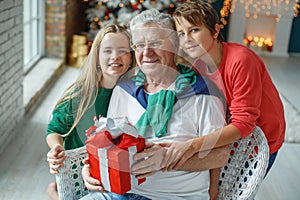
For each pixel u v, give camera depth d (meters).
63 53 5.94
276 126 2.09
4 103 3.47
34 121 4.04
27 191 2.90
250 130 1.80
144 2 5.96
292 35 7.99
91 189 1.70
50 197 2.73
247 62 1.88
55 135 1.96
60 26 5.84
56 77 5.40
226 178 1.91
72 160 1.87
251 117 1.81
